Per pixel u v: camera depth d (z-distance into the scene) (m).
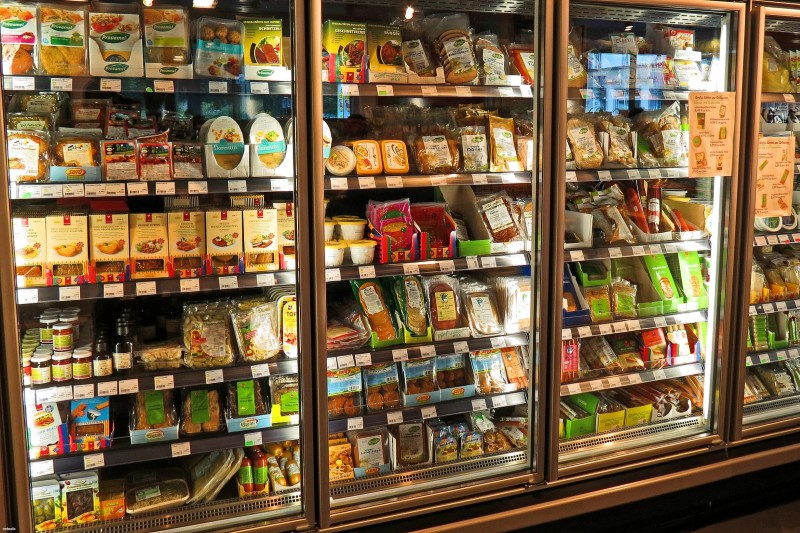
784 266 3.58
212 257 2.53
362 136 2.89
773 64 3.41
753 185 3.11
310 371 2.48
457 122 2.98
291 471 2.78
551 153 2.73
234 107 2.79
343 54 2.65
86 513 2.44
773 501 3.39
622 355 3.22
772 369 3.63
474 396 2.91
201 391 2.62
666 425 3.20
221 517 2.47
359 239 2.77
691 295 3.26
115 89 2.33
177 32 2.44
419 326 2.80
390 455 2.84
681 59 3.19
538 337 2.78
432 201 3.14
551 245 2.77
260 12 2.73
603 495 2.86
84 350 2.43
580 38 3.15
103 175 2.38
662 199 3.34
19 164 2.29
